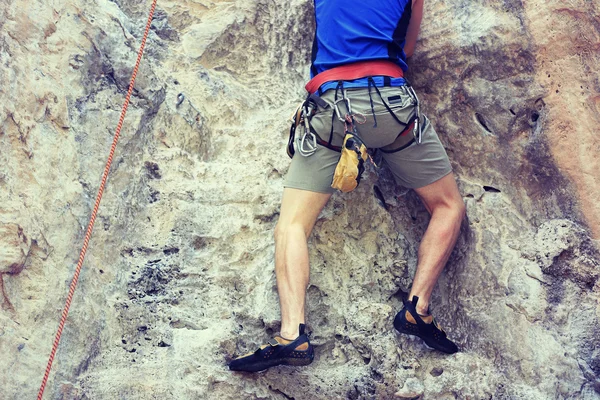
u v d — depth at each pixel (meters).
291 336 2.95
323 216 3.42
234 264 3.32
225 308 3.21
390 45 3.11
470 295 3.32
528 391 3.01
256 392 3.01
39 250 2.80
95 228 3.11
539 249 3.22
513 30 3.36
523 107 3.37
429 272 3.18
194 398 2.89
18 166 2.80
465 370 3.12
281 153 3.55
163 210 3.37
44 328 2.75
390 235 3.46
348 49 3.08
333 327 3.26
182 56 3.78
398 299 3.40
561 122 3.26
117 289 3.14
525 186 3.39
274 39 3.90
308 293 3.30
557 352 3.04
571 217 3.27
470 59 3.46
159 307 3.16
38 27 3.11
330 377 3.09
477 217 3.41
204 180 3.49
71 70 3.23
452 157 3.55
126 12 3.83
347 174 2.94
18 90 2.88
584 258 3.16
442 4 3.59
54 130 3.03
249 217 3.41
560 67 3.26
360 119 3.00
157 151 3.49
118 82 3.44
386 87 3.02
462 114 3.53
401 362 3.14
